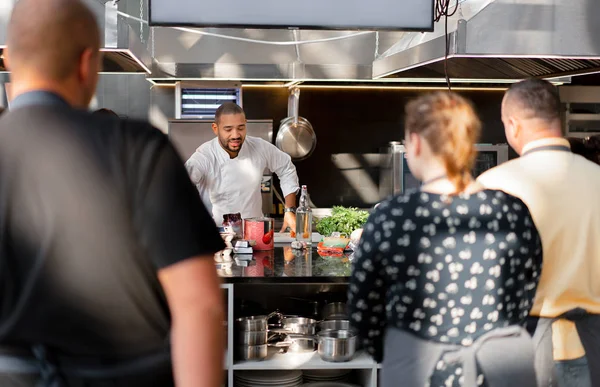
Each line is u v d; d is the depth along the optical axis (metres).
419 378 1.79
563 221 1.99
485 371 1.80
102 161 1.16
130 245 1.16
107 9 3.31
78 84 1.23
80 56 1.21
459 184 1.80
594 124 6.36
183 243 1.15
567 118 6.37
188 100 5.81
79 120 1.18
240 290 3.50
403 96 6.31
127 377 1.20
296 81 5.70
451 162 1.79
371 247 1.79
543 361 2.02
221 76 5.45
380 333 1.90
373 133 6.32
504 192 1.85
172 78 5.46
